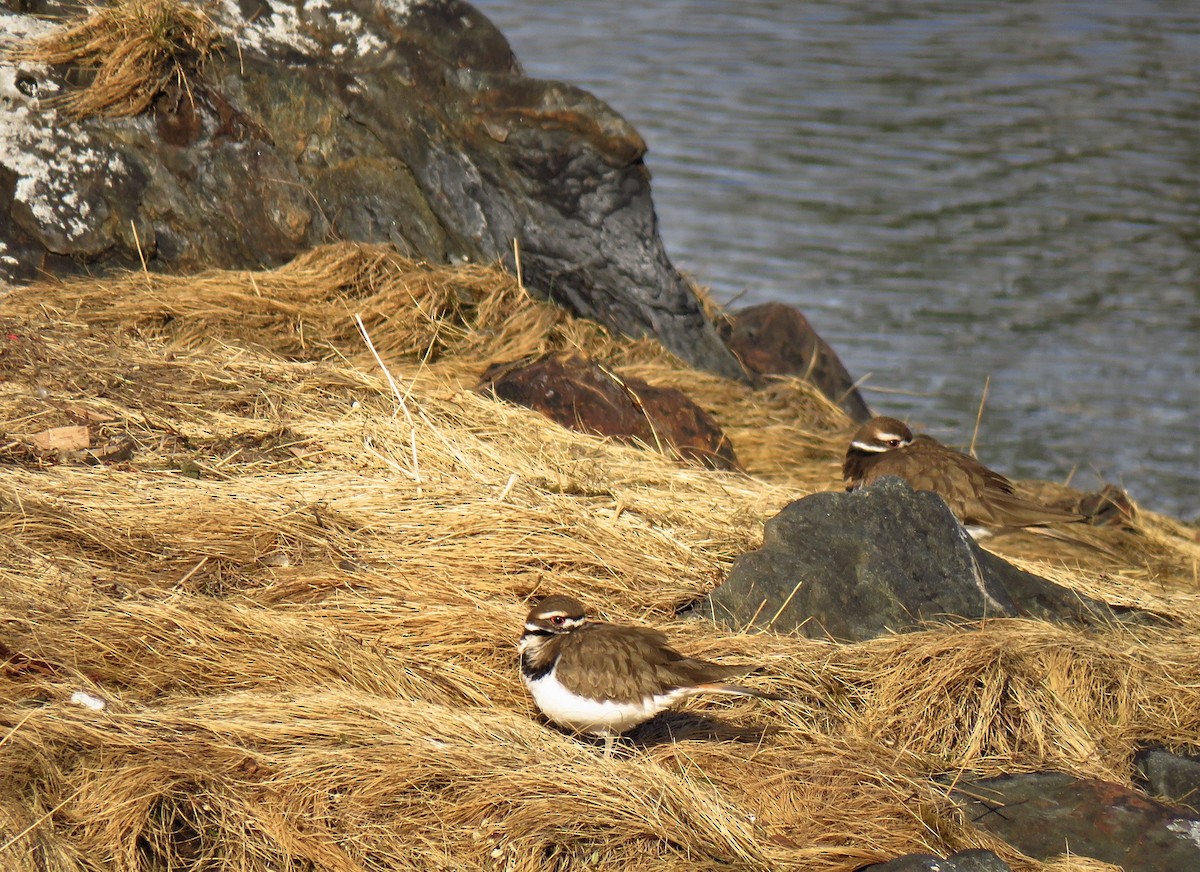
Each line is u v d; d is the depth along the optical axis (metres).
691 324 16.86
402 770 8.01
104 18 15.38
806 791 8.57
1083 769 9.35
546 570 10.58
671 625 10.14
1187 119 37.00
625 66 42.62
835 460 15.58
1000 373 23.55
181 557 9.91
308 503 10.70
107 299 13.85
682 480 12.70
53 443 11.13
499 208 16.28
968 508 13.07
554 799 7.95
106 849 7.32
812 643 10.07
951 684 9.70
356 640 9.29
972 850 7.98
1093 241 29.36
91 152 14.88
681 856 7.80
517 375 13.74
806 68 42.41
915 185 32.41
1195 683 10.34
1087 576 12.84
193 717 8.21
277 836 7.57
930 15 49.88
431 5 16.47
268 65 15.81
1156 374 23.59
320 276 14.82
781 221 30.11
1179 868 8.43
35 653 8.48
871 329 25.20
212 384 12.50
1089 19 48.66
